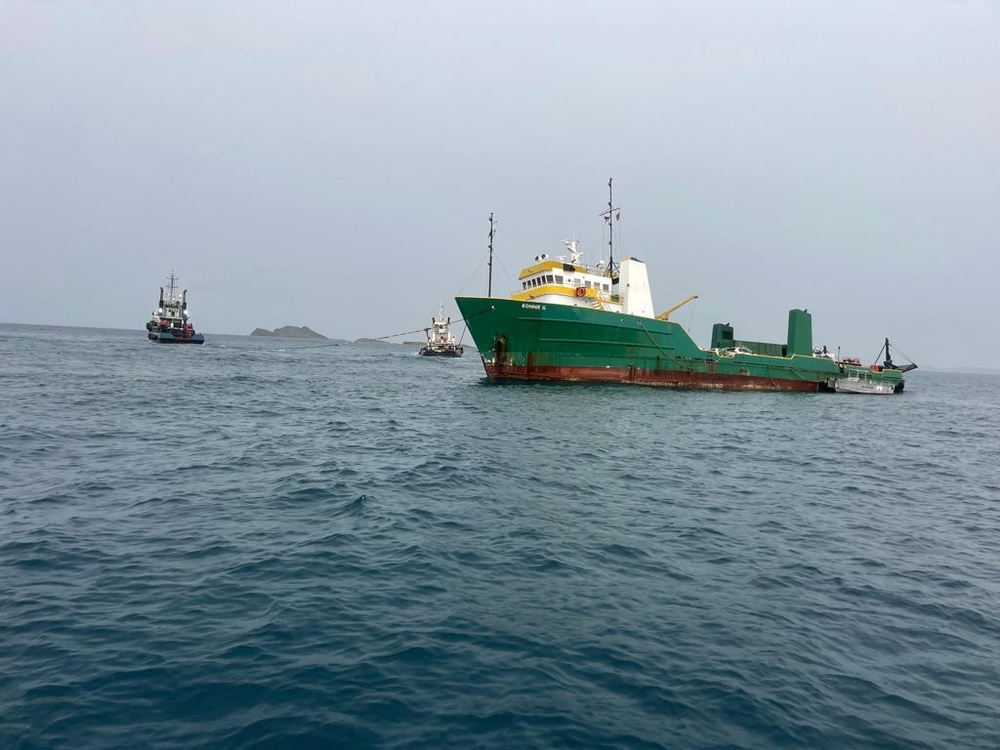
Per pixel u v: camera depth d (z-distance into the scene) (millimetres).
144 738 4961
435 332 126625
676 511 13273
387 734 5148
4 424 20797
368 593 8008
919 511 14852
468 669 6266
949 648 7445
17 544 9281
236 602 7551
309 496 12836
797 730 5539
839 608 8492
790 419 34625
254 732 5094
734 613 8086
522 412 30156
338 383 48312
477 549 10016
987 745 5516
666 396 41094
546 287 44375
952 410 50656
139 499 12242
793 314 56062
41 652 6168
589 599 8258
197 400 31875
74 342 105125
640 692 6020
